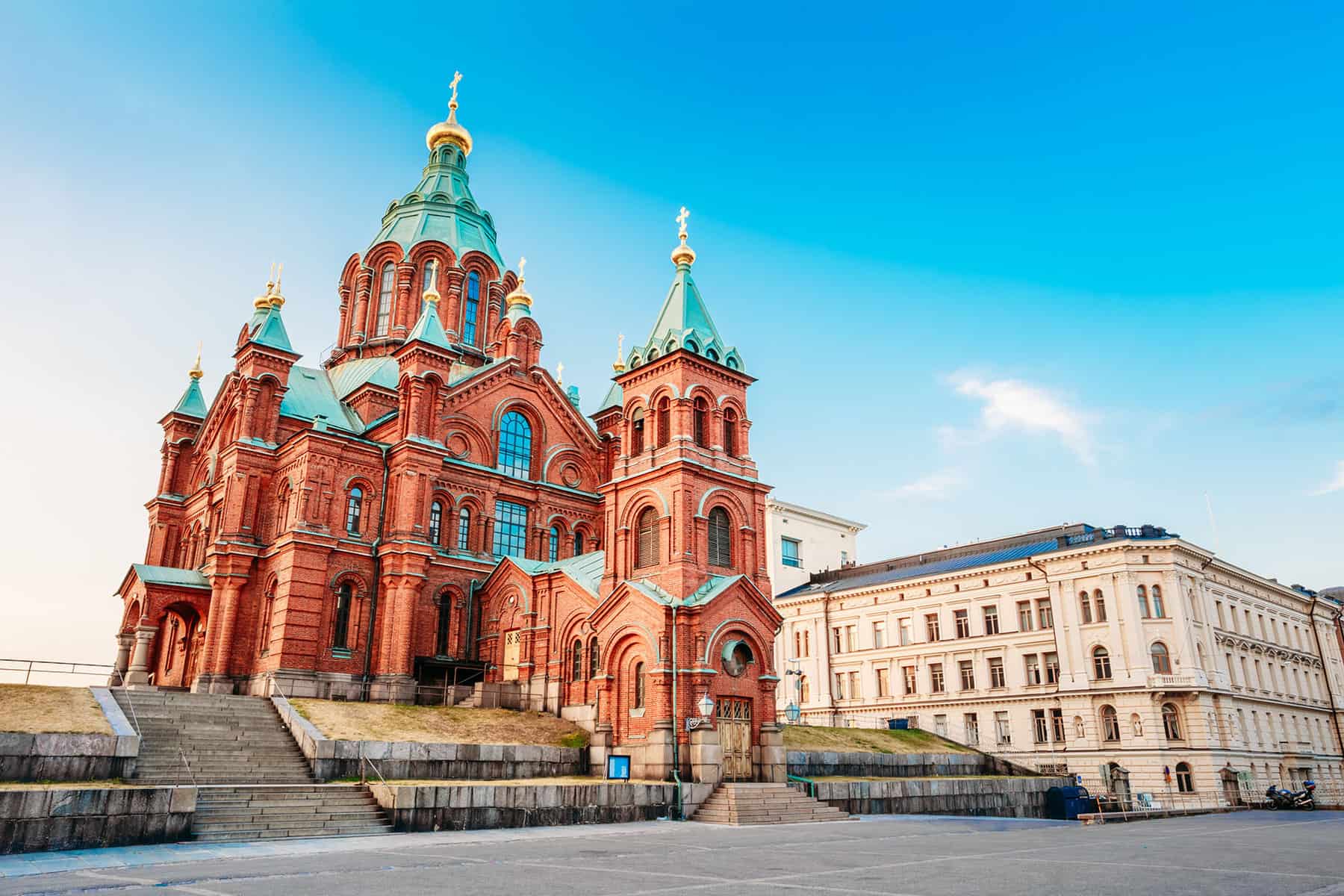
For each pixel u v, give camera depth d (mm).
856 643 80125
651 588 42781
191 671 54875
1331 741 82125
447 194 75062
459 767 37469
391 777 35500
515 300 65562
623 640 42781
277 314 56875
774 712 42312
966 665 72625
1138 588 64250
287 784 32438
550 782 36469
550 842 26250
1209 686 62656
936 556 83688
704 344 46906
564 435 65438
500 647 53062
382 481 54312
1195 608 65562
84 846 24078
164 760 33656
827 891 16047
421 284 71000
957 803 46281
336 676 49375
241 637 50875
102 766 30516
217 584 51156
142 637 50125
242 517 52531
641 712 41000
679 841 26828
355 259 73500
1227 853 23672
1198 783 60062
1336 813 53375
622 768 37906
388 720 41219
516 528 60750
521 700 49438
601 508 65062
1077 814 48875
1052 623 67812
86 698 36125
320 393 61125
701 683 39719
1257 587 77250
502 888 16703
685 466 43500
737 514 45906
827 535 98562
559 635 48594
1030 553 71625
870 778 47375
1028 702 67875
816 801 38719
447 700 50156
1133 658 62875
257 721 39438
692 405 45781
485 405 60938
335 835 28266
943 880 17672
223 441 58531
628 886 16922
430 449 54219
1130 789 61250
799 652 83812
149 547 62250
